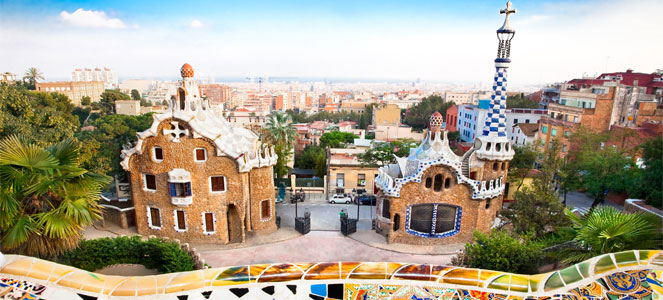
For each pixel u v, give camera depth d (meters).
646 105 62.66
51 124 46.22
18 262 10.65
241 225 34.38
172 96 31.44
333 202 47.72
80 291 9.85
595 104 63.44
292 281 10.56
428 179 32.94
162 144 31.88
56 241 17.34
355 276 10.78
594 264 10.71
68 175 17.12
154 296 9.90
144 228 34.75
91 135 52.97
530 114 84.56
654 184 33.41
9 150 15.96
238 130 38.69
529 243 23.03
